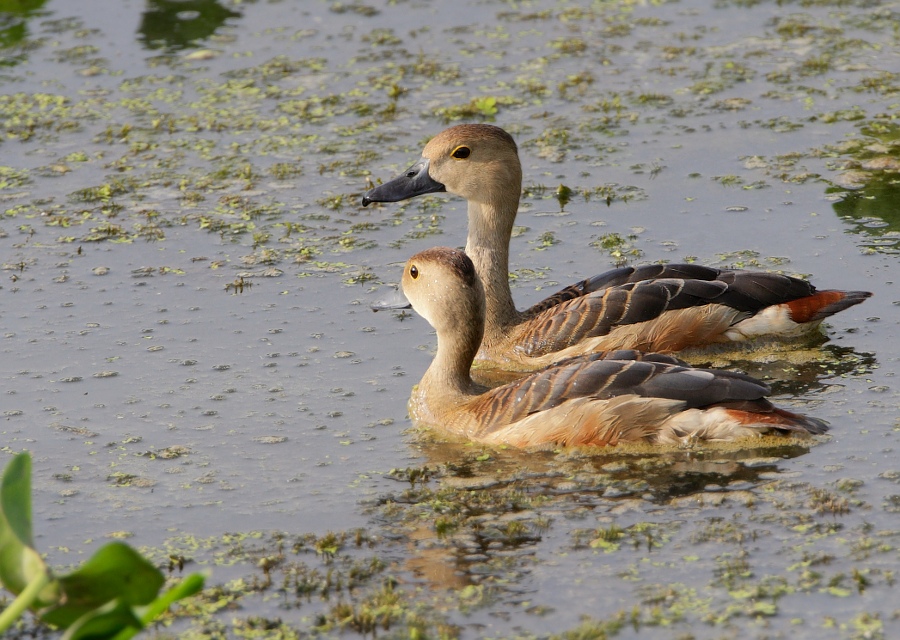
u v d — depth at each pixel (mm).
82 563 9875
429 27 25641
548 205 17750
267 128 21109
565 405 11445
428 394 12406
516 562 9562
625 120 20594
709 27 24906
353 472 11289
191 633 8867
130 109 22125
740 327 13797
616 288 13914
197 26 26000
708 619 8656
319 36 25281
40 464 11555
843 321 14195
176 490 11039
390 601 9086
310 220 17719
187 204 18375
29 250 16844
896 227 16281
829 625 8500
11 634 8992
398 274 15852
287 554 9898
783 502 10195
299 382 13148
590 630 8523
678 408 11273
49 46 25000
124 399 12812
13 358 13758
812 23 24688
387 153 19828
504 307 14352
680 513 10156
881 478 10500
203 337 14219
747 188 17766
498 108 21406
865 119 20031
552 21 25781
